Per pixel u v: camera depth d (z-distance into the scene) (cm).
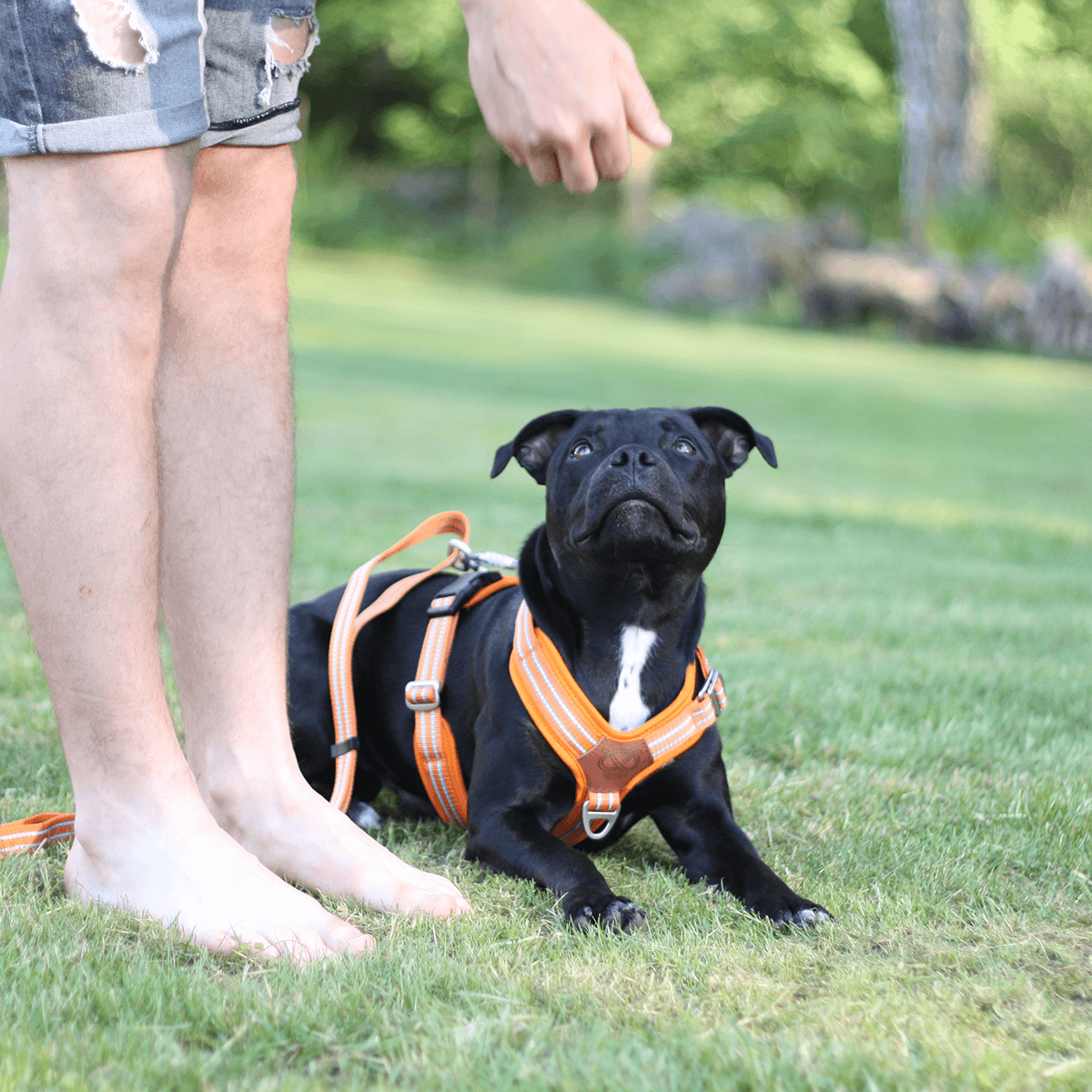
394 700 299
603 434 265
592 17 198
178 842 206
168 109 197
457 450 1000
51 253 195
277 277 245
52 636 203
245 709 237
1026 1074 156
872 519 806
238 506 235
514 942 202
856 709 376
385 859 225
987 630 507
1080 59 3584
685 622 259
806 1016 174
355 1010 170
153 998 171
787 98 3531
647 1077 151
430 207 3666
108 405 198
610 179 206
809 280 2627
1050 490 1004
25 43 188
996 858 257
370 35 3472
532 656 252
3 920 197
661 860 269
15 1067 149
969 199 2597
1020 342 2455
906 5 2573
